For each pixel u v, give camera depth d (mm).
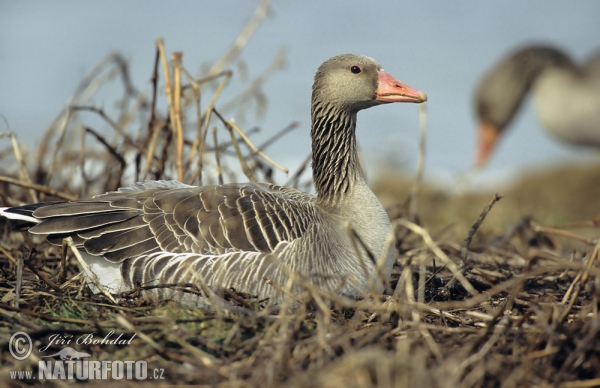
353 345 9234
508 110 22812
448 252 14258
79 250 11555
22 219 11344
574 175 24594
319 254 11211
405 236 15281
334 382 7438
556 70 22031
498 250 14648
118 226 11234
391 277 12906
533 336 9031
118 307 10305
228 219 11172
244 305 10305
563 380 8414
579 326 9352
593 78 21531
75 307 10555
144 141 15203
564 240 18078
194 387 8273
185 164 15312
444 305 9922
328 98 12922
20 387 8641
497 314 9312
